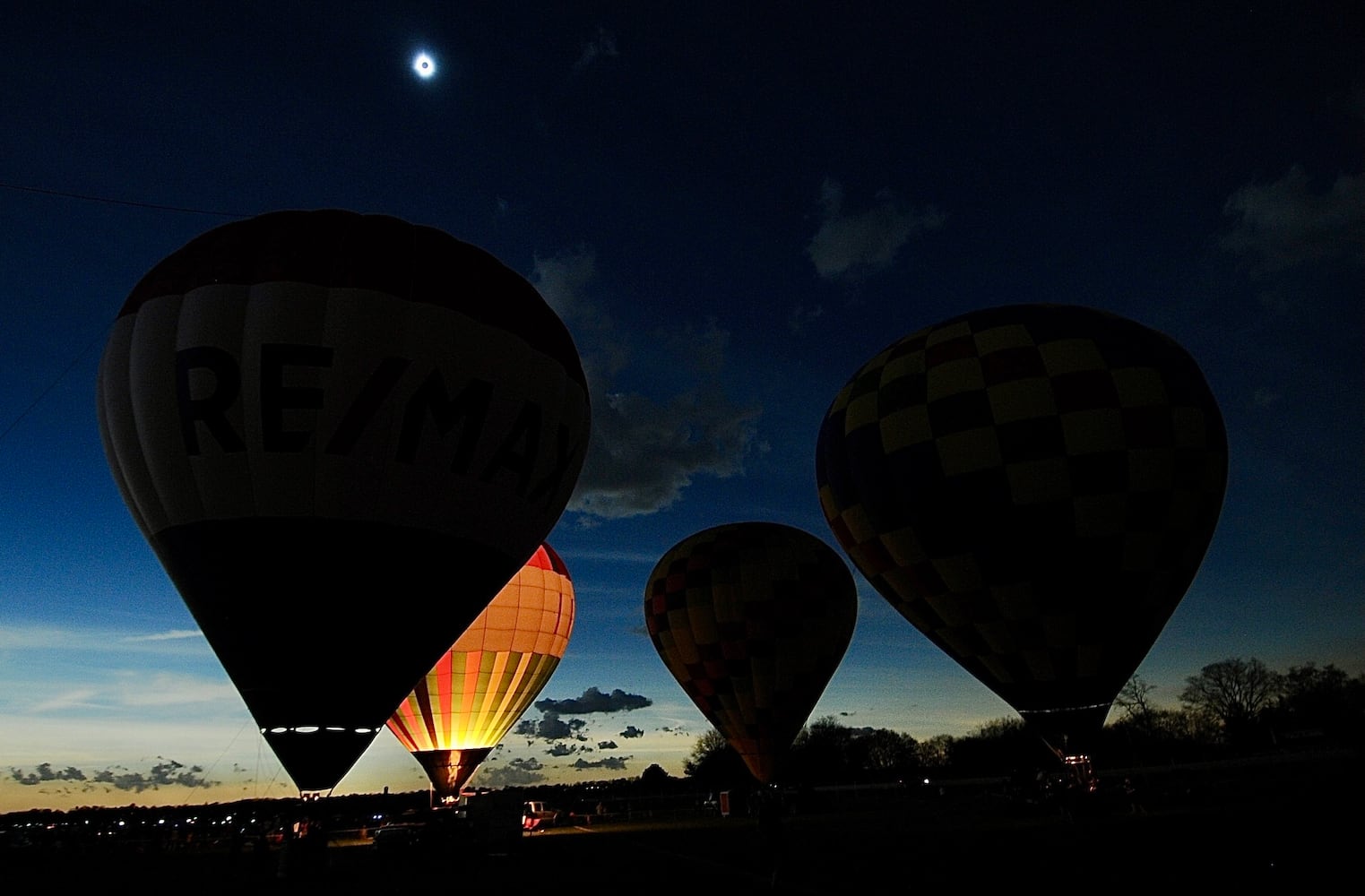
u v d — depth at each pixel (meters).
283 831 17.08
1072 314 16.97
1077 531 15.58
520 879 15.11
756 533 27.44
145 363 12.52
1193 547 16.08
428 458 12.72
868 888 11.21
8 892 17.67
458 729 26.98
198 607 12.52
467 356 13.24
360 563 12.38
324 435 12.15
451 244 14.39
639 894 12.10
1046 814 22.98
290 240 13.24
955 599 16.58
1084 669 16.02
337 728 12.53
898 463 16.84
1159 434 15.65
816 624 26.06
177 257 13.47
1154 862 11.21
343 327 12.53
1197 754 56.16
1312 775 28.81
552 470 14.65
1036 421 15.74
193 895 14.73
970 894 9.87
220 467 12.07
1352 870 9.54
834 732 74.62
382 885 15.01
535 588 28.45
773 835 12.12
